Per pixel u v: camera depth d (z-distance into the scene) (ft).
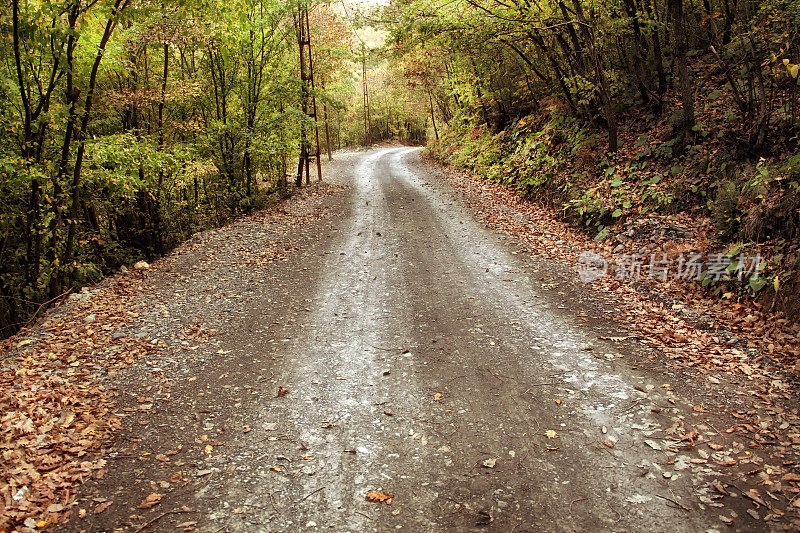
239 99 60.70
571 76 44.09
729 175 28.76
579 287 26.94
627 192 35.35
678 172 32.78
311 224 47.32
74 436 14.44
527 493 11.93
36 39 26.89
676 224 29.40
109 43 36.68
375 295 27.40
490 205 50.42
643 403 15.47
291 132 66.54
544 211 44.45
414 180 73.87
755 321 19.79
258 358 20.12
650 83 41.70
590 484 12.11
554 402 15.94
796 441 12.91
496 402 16.16
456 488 12.23
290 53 68.54
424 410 15.93
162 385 17.90
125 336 22.22
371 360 19.67
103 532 10.88
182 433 14.92
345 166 99.66
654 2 39.83
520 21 40.24
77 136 33.09
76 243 38.32
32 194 29.63
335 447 14.15
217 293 28.17
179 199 55.77
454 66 63.31
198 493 12.25
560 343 20.29
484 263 32.68
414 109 146.92
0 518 10.87
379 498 11.94
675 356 18.34
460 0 40.83
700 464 12.50
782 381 15.88
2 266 33.27
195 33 42.68
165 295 27.89
